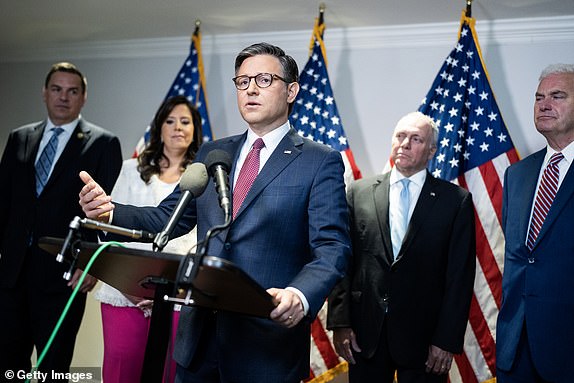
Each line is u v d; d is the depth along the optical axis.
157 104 4.76
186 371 1.91
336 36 4.36
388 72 4.29
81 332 4.51
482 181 3.73
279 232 1.89
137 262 1.46
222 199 1.57
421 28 4.20
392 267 2.92
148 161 3.38
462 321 2.89
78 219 1.47
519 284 2.69
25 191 3.42
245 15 4.23
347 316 3.00
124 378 3.10
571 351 2.53
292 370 1.87
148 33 4.64
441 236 2.97
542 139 3.99
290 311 1.57
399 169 3.12
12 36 4.77
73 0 4.11
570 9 3.83
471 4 3.86
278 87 1.98
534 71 4.03
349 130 4.30
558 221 2.65
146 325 3.13
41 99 5.00
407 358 2.85
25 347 3.43
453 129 3.77
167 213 2.01
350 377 3.01
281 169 1.95
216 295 1.51
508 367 2.64
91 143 3.51
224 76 4.61
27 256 3.37
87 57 4.92
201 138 3.51
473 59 3.85
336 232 1.89
